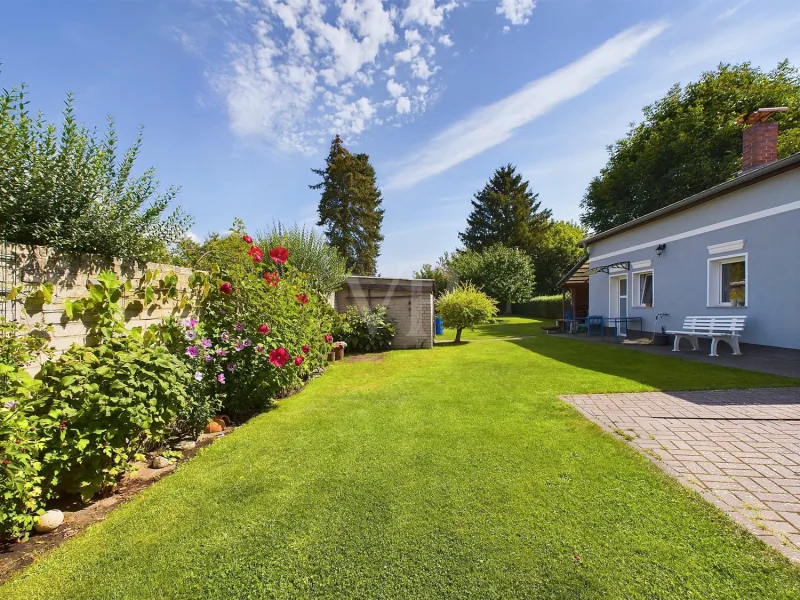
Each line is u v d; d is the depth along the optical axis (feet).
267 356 14.05
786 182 20.92
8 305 7.41
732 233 24.49
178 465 9.51
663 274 31.45
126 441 8.14
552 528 6.21
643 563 5.36
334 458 9.30
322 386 18.30
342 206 81.97
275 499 7.39
